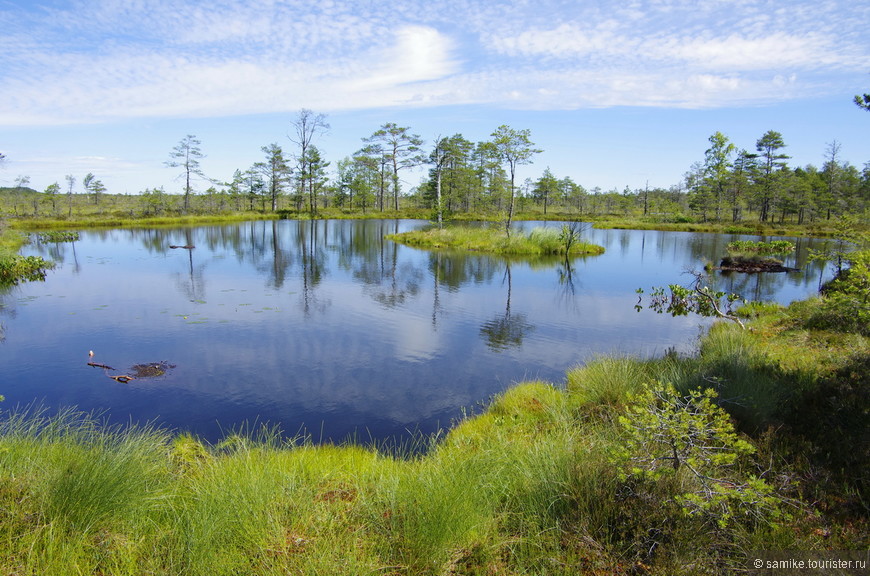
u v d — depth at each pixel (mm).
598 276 19469
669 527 2980
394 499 3381
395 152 65375
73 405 6789
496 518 3287
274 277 18016
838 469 3670
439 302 14211
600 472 3549
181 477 3971
